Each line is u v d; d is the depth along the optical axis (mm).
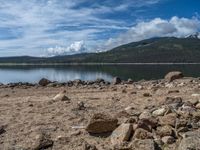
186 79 25234
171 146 7848
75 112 11258
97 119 9039
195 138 7297
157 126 9281
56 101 13805
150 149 7441
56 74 75375
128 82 26031
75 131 9156
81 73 79438
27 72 90062
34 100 14781
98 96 16016
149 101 13727
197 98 13883
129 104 13062
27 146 8211
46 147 8180
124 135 8328
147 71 83562
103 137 8836
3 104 13484
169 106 11422
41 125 9828
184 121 8977
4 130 9352
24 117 10797
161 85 21344
